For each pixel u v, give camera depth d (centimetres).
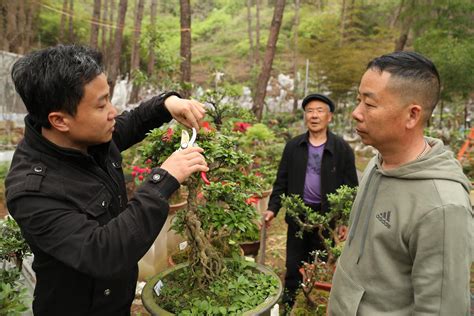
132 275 156
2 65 684
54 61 122
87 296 141
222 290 175
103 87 129
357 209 148
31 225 123
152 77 654
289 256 314
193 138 158
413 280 122
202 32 2820
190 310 165
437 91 125
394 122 125
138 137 189
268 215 312
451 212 115
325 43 1120
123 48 1953
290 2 2803
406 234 124
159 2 2978
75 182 133
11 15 1387
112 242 119
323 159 308
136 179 387
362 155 932
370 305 135
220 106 295
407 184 127
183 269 197
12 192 124
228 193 169
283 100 1415
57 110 125
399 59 123
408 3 806
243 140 485
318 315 232
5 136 686
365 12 1291
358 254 141
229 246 228
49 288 140
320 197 310
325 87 1252
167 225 328
